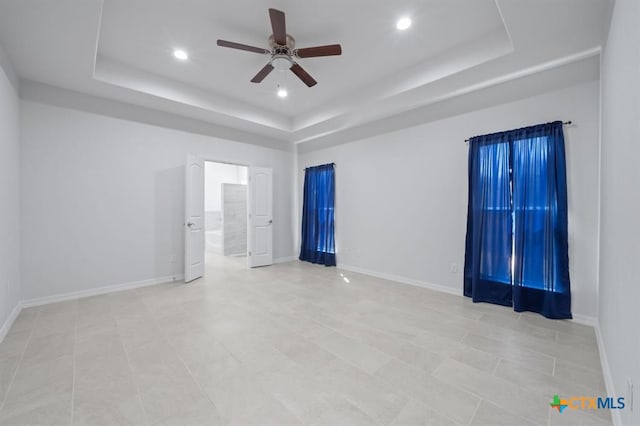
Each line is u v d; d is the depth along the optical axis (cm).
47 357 208
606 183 209
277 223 592
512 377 186
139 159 398
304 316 292
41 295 324
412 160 416
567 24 218
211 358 208
